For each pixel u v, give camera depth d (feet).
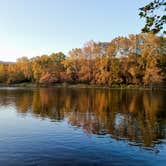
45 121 92.02
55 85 399.44
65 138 66.80
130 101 160.15
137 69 307.37
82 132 74.18
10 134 70.85
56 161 49.32
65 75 391.45
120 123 88.84
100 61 347.36
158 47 288.92
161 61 287.28
